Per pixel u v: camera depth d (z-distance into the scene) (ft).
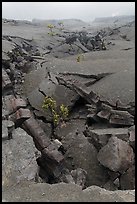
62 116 64.13
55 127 62.08
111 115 57.57
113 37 158.10
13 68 77.36
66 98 67.77
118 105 59.52
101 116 58.75
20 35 136.26
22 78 77.92
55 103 65.57
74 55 120.88
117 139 46.75
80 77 76.43
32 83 75.41
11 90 65.72
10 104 56.13
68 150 54.08
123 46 127.13
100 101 62.28
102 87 70.03
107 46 130.93
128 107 58.75
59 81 73.10
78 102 68.39
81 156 51.96
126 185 44.42
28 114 50.60
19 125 50.06
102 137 50.75
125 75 74.90
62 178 44.73
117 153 44.98
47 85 72.43
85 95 66.18
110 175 45.83
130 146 47.91
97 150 51.78
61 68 82.99
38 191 32.86
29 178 35.76
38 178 38.29
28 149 40.73
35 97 69.10
